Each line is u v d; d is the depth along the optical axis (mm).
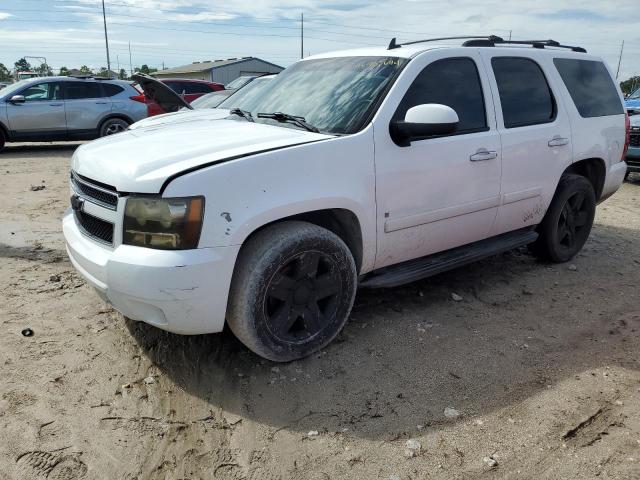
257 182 2869
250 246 2982
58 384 3031
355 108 3500
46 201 7465
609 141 5164
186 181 2703
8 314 3803
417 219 3637
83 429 2693
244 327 2990
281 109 3889
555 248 5008
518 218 4438
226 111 4801
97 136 13445
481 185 3982
